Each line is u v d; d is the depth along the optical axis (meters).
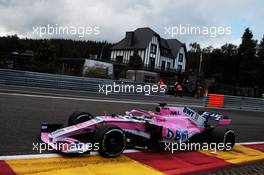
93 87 21.03
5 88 15.26
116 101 14.85
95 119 5.62
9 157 4.75
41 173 4.24
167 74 58.16
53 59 45.75
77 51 85.19
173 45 65.56
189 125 6.79
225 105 20.92
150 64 58.19
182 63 66.25
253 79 72.88
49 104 10.67
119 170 4.78
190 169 5.34
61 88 19.73
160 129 6.01
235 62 77.50
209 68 82.19
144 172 4.87
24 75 18.47
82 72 32.62
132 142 6.07
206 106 19.58
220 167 5.81
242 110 20.52
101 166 4.83
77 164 4.76
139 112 6.54
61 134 5.14
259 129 11.55
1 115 7.78
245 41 76.62
